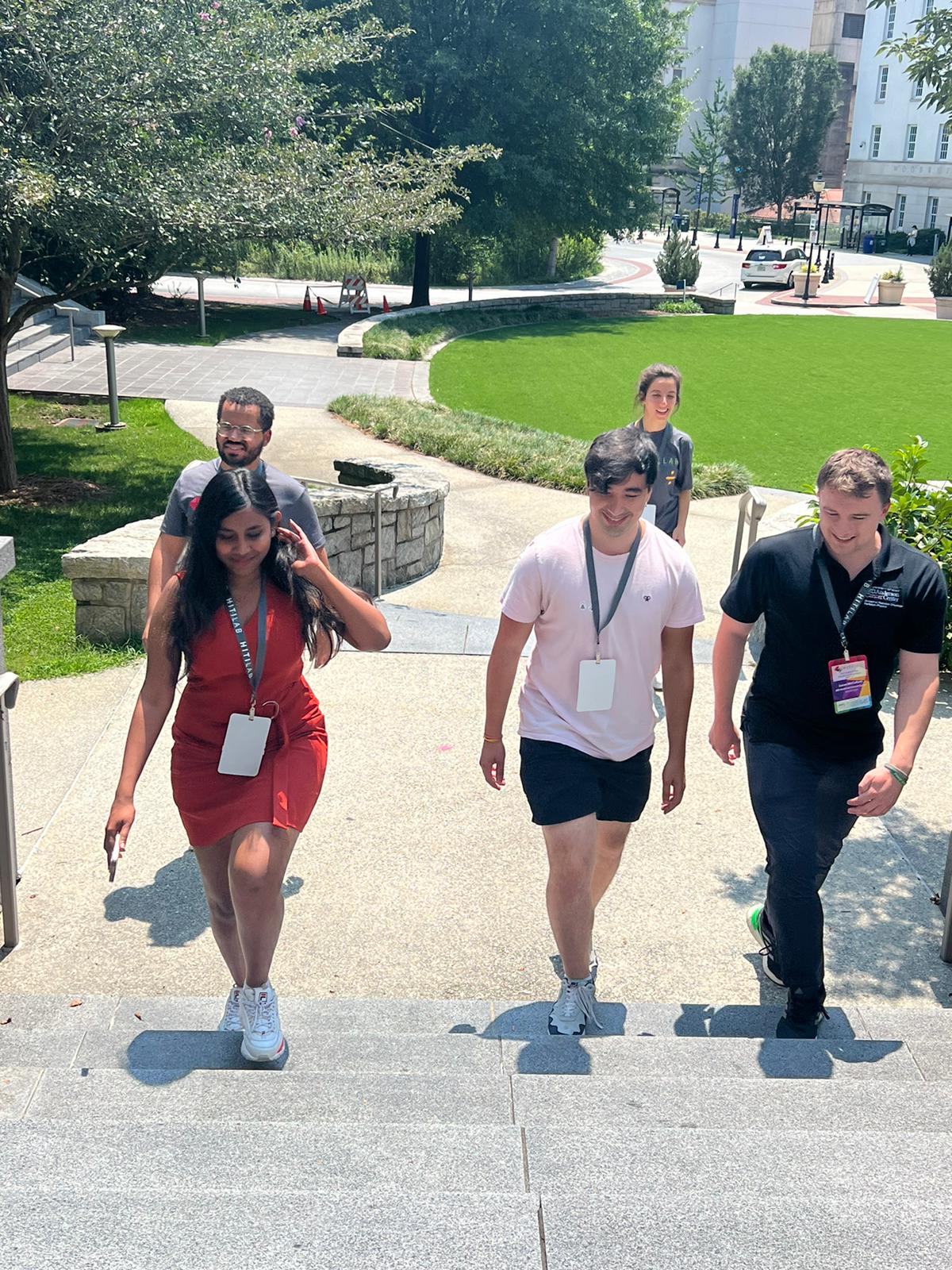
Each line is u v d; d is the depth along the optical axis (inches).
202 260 464.4
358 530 344.5
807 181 3211.1
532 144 1272.1
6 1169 83.1
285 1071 119.9
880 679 138.8
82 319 908.0
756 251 1844.2
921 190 2792.8
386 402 676.7
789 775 140.8
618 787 141.6
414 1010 149.4
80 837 199.2
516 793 218.7
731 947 172.9
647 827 208.8
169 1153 86.2
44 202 365.7
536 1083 112.3
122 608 292.7
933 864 199.0
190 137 445.7
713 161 3265.3
